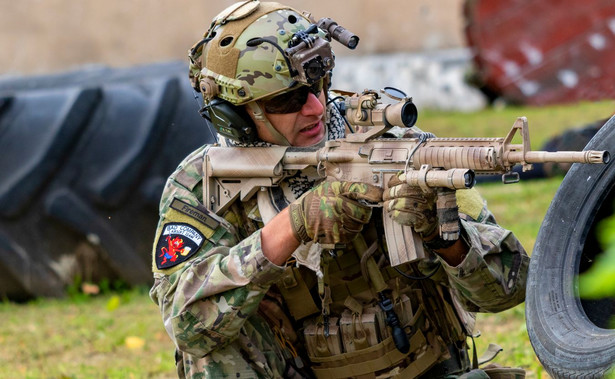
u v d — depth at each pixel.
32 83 16.41
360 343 5.86
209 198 5.93
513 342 9.38
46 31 34.59
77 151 14.16
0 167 14.20
